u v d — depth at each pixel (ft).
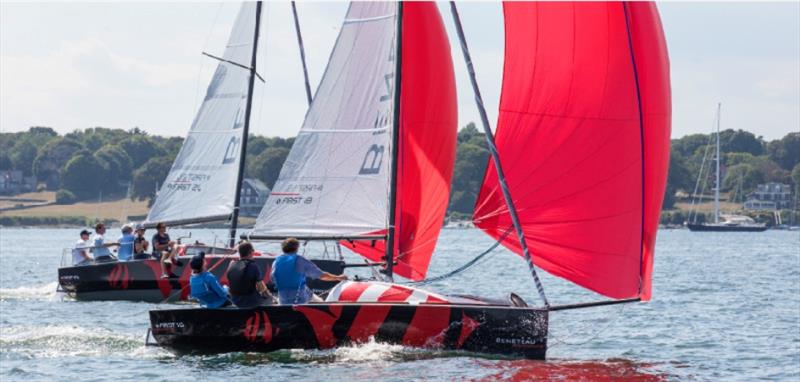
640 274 175.63
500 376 162.20
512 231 177.88
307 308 175.11
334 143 210.18
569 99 173.88
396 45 204.03
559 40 173.58
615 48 172.96
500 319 175.63
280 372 163.43
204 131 307.58
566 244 175.11
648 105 173.99
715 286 375.66
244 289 178.09
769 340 215.51
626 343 208.95
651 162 174.60
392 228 204.95
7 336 200.34
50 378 161.07
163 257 273.54
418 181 210.38
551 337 208.64
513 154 176.14
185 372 164.35
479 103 179.73
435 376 160.86
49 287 342.03
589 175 174.19
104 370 166.61
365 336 176.24
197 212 305.94
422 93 210.18
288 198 212.02
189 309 177.88
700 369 178.91
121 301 280.72
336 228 208.85
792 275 453.17
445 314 175.83
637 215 174.91
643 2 173.78
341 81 210.18
